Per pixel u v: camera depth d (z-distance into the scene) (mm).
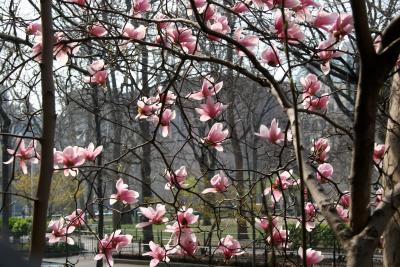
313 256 3506
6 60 5430
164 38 4254
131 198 4027
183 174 4297
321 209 2301
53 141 2432
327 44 3338
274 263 3314
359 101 2334
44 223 2328
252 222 4012
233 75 11227
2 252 888
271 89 3104
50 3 2559
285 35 1883
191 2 2912
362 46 2307
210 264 4254
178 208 3816
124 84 6844
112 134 15359
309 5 3256
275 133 3570
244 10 3904
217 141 3973
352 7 2275
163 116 4273
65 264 4039
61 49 3955
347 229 2213
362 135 2297
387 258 3633
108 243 3943
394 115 3656
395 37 2521
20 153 3787
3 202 3139
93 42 5383
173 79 3615
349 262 2129
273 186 4027
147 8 4316
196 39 3906
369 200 2254
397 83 3689
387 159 3648
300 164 1863
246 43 3605
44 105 2434
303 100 3975
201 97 4066
